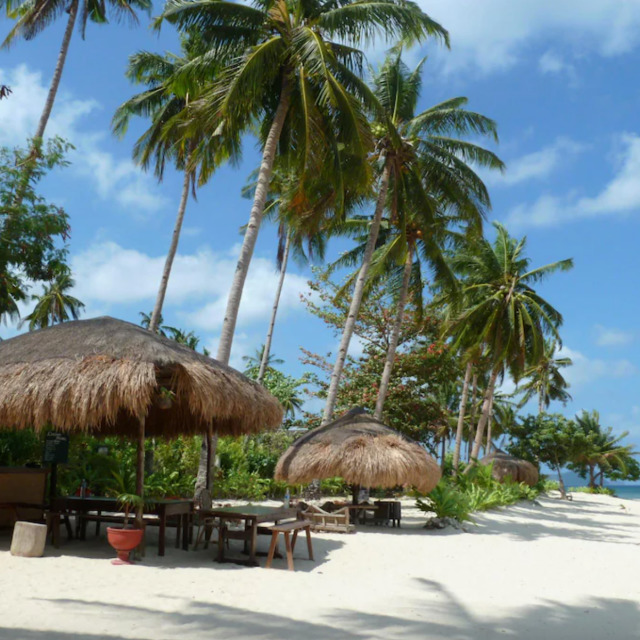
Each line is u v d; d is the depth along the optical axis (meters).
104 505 9.58
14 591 6.68
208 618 6.07
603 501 40.25
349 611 6.73
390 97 21.14
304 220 20.02
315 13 15.76
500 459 33.81
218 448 21.67
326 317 27.78
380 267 23.14
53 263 14.99
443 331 27.75
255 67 14.38
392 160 20.47
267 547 11.09
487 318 28.91
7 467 10.48
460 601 7.67
